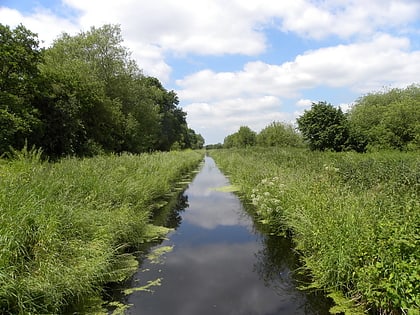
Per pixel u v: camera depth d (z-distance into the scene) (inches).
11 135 621.3
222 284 239.5
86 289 201.2
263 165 656.4
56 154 766.5
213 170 1224.8
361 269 180.9
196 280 246.1
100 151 858.1
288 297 218.7
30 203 214.5
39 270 180.7
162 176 581.3
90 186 325.1
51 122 756.6
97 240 242.4
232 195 614.9
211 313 198.7
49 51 1058.7
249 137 2198.6
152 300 214.4
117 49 1223.5
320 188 319.0
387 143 1018.7
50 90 780.6
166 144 2100.1
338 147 1072.8
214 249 316.5
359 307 190.1
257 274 257.0
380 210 223.5
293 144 1593.3
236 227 398.6
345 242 205.0
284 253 301.0
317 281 229.3
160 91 2145.7
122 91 1251.2
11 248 177.8
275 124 1742.1
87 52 1173.1
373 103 1620.3
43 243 197.9
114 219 286.0
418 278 148.2
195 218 445.7
